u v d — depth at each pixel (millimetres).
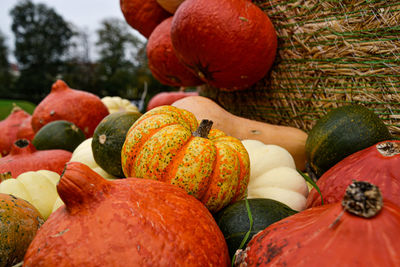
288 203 1438
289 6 1958
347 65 1699
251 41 1812
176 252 759
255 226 1085
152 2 2686
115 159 1584
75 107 2572
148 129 1194
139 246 736
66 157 1977
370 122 1422
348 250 626
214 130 1495
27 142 1938
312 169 1675
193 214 877
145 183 915
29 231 1075
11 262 992
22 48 23578
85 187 800
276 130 2000
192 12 1821
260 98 2350
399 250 602
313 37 1843
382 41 1530
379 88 1589
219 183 1175
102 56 15836
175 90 6465
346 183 1074
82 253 723
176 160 1138
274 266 707
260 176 1584
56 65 23844
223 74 1986
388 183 960
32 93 22375
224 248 898
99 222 764
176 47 2045
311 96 1950
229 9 1786
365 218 655
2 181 1552
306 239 705
